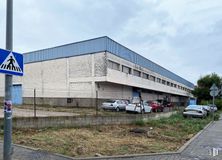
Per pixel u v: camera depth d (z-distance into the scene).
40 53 46.78
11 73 6.57
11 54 6.58
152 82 60.34
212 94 33.38
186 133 18.50
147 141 14.10
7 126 6.47
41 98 45.81
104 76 38.84
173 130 19.83
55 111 28.80
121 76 43.94
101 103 39.31
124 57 45.56
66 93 42.59
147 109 33.94
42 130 15.52
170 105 54.12
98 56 39.62
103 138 14.43
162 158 10.20
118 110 34.91
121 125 20.41
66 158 9.44
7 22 6.62
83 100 40.59
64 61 43.34
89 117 18.80
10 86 6.56
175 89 83.31
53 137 13.63
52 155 9.76
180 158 10.29
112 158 9.91
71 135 14.66
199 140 15.27
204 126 23.97
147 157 10.30
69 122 17.55
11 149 6.52
